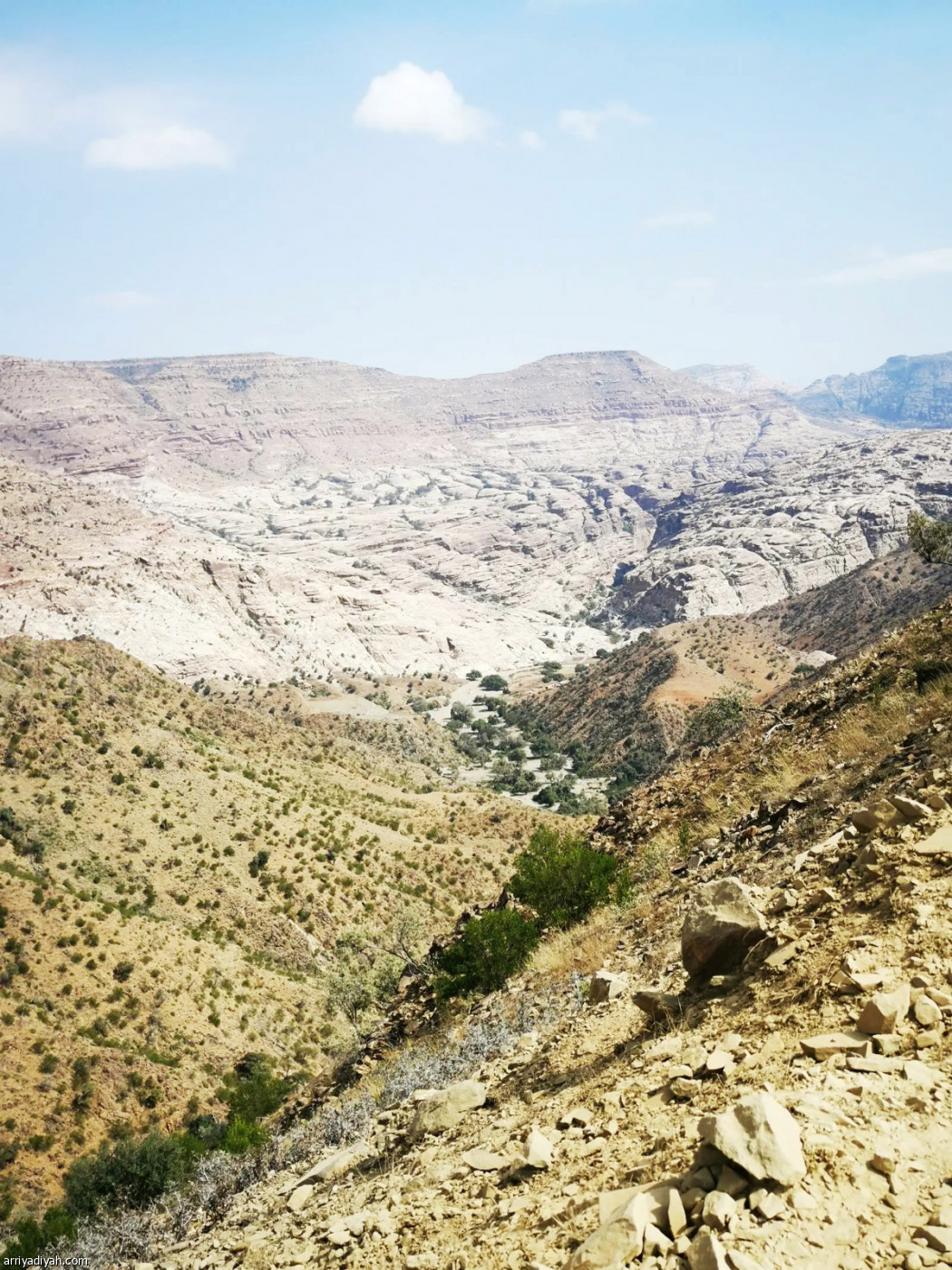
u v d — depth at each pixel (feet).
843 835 28.07
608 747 600.39
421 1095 32.58
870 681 60.13
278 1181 36.40
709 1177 13.96
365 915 276.41
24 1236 78.07
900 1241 11.94
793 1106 14.84
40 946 212.64
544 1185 17.54
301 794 357.41
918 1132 13.82
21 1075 176.55
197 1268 27.58
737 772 64.59
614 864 58.49
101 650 448.24
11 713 327.26
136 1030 200.54
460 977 56.80
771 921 23.29
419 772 553.64
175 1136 114.83
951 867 20.77
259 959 249.96
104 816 287.28
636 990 28.86
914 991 16.96
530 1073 26.14
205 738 392.27
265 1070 195.93
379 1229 19.95
